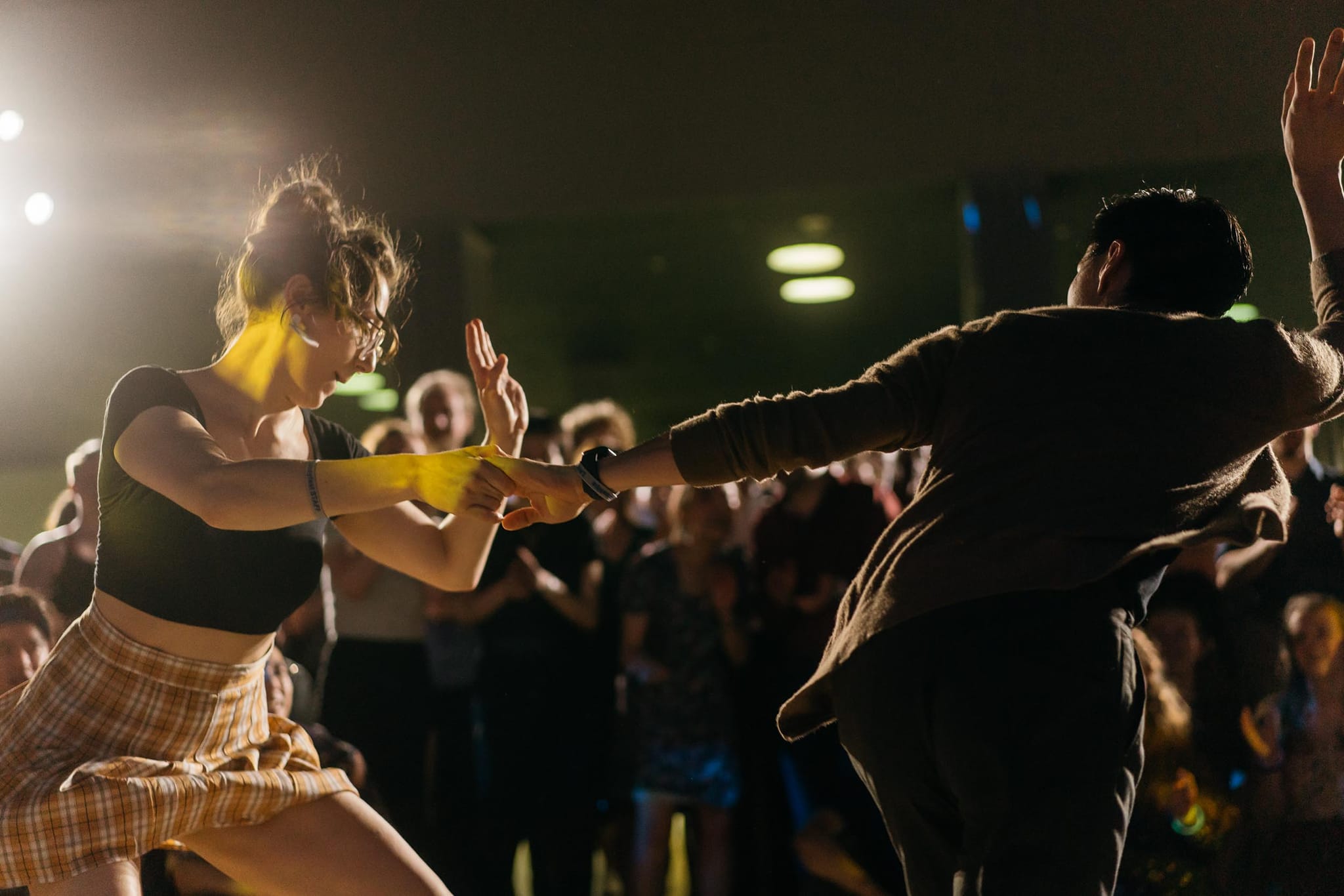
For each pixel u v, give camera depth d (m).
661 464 1.48
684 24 5.11
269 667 3.08
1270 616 3.15
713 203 5.27
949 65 4.96
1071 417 1.38
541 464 1.53
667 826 3.53
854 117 5.05
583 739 3.66
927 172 5.02
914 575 1.38
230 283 1.90
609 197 5.26
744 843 3.46
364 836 1.80
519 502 3.74
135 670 1.69
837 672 1.45
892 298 8.60
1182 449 1.38
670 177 5.21
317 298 1.76
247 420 1.79
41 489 6.08
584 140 5.21
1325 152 1.84
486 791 3.62
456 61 5.23
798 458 1.45
